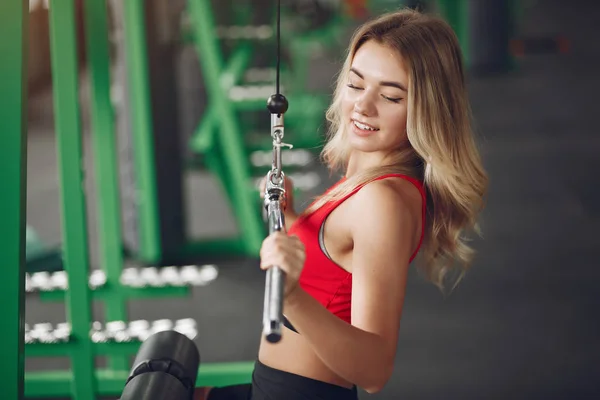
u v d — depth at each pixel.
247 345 3.98
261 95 5.83
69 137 2.69
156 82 4.93
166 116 5.03
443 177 1.66
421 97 1.61
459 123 1.67
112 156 3.45
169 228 5.14
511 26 11.59
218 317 4.32
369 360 1.43
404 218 1.55
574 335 4.02
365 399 3.39
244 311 4.40
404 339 4.02
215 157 5.52
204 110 6.80
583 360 3.75
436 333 4.07
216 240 5.27
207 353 3.89
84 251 2.69
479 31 10.79
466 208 1.73
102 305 4.48
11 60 1.52
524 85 10.16
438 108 1.62
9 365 1.60
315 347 1.42
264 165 6.29
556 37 13.22
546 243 5.29
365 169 1.64
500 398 3.41
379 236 1.54
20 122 1.54
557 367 3.69
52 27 2.67
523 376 3.61
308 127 7.20
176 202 5.12
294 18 8.00
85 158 7.45
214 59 4.95
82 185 2.69
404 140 1.68
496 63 10.86
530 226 5.59
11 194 1.56
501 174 6.77
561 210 5.91
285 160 6.47
